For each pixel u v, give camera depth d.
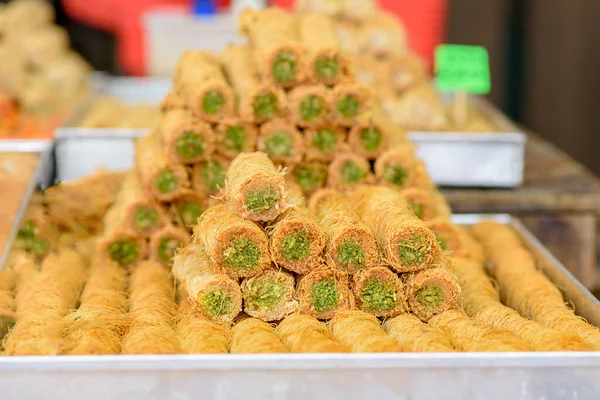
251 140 1.28
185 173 1.27
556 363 1.03
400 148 1.33
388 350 1.05
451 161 1.58
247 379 1.02
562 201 1.55
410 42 2.71
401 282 1.12
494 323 1.13
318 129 1.29
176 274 1.18
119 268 1.27
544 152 1.83
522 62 2.73
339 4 1.70
